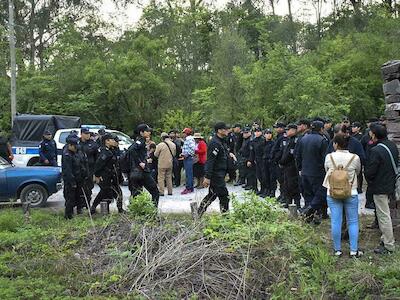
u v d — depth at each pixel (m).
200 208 8.61
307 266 6.68
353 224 7.29
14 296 5.90
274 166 12.08
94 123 27.80
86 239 7.82
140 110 27.28
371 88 23.19
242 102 22.81
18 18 34.56
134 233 7.52
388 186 7.36
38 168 11.83
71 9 34.88
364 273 6.34
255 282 6.09
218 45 27.11
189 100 27.56
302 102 19.25
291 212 8.49
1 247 7.81
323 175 8.93
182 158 15.26
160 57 27.84
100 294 5.99
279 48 21.34
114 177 10.44
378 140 7.51
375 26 25.84
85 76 27.25
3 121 26.59
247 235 6.80
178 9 31.42
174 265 6.30
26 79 27.25
